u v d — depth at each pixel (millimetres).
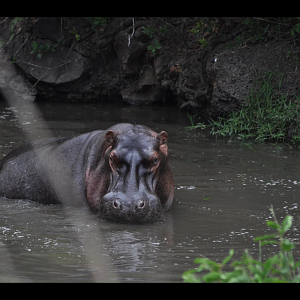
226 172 16938
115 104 30688
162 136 13023
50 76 30406
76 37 30484
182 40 29984
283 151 20125
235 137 22500
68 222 12250
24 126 23016
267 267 6168
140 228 11781
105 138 12719
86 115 26328
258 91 24219
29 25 30797
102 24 30266
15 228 11703
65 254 9992
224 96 25016
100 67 31281
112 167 12500
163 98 30297
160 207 12211
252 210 13219
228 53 26469
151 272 9023
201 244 10672
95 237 11094
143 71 30469
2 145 19297
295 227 11812
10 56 30609
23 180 14859
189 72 28625
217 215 12812
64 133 21656
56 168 14328
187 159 18500
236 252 10172
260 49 26156
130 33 30016
